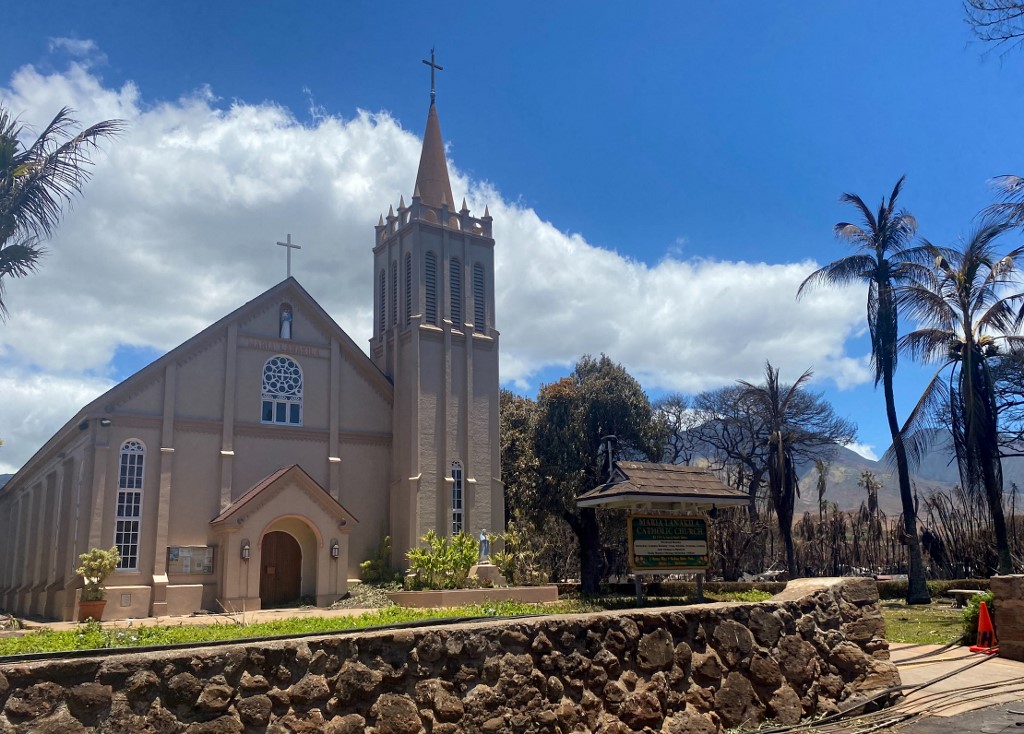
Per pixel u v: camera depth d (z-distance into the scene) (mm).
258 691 5250
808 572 58844
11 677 4469
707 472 23188
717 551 49469
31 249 22391
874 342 32406
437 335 36281
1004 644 13141
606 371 46062
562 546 55562
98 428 28781
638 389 45938
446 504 34625
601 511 43156
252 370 32938
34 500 37812
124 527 28750
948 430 28125
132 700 4797
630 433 44906
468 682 6211
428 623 6883
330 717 5488
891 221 31891
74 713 4594
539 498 42469
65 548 30594
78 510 28703
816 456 54000
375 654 5816
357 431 35062
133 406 29844
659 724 7320
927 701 9664
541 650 6719
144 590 28375
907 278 30859
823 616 9180
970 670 12039
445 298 36812
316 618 17266
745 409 53562
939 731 8398
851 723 8516
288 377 33844
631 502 21562
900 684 9648
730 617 8242
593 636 7109
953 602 29312
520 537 40469
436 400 35562
